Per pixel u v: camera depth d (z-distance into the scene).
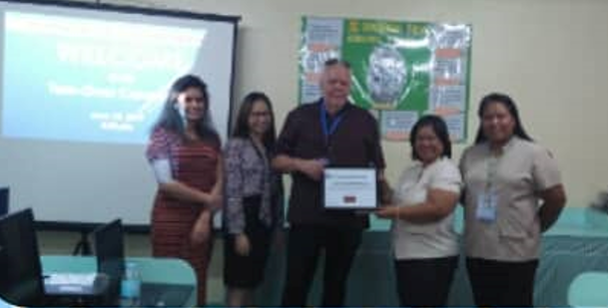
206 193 3.24
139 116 4.04
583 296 2.53
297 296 3.32
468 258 3.08
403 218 3.05
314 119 3.32
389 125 4.25
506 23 4.27
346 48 4.21
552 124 4.30
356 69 4.23
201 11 4.15
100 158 4.02
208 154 3.28
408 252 3.05
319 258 3.53
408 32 4.24
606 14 4.29
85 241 3.92
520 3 4.27
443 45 4.25
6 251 1.84
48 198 3.98
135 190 4.04
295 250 3.30
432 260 3.02
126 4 4.10
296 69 4.20
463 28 4.26
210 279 4.11
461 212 3.60
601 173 4.31
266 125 3.44
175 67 4.05
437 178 3.04
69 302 2.23
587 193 4.30
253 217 3.36
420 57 4.25
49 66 3.96
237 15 4.16
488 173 3.00
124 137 4.03
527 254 2.96
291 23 4.19
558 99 4.30
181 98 3.25
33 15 3.93
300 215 3.26
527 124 4.30
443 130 3.13
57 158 3.99
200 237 3.18
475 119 4.27
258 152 3.41
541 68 4.29
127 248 4.11
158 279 2.70
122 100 4.02
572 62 4.29
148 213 4.05
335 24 4.20
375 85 4.23
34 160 3.97
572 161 4.32
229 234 3.35
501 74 4.28
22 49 3.93
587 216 4.23
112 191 4.03
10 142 3.95
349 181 3.22
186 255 3.19
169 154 3.19
